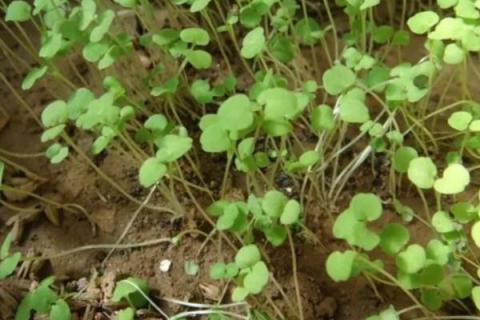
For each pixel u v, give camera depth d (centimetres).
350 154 41
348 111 36
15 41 46
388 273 37
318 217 40
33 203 42
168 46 40
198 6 39
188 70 44
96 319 39
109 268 40
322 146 40
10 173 42
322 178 40
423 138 41
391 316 35
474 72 42
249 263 35
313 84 39
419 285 35
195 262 40
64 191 42
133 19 45
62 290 40
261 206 37
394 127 41
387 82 38
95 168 41
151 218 41
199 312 38
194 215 41
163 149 37
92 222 41
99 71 44
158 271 40
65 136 40
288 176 41
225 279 39
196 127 43
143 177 36
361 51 41
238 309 38
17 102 45
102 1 45
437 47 39
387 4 44
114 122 38
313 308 38
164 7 46
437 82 42
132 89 43
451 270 37
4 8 44
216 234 40
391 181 40
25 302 37
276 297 38
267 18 44
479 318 36
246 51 38
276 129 37
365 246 34
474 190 40
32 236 41
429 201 40
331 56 44
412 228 39
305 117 42
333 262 34
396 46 43
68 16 42
